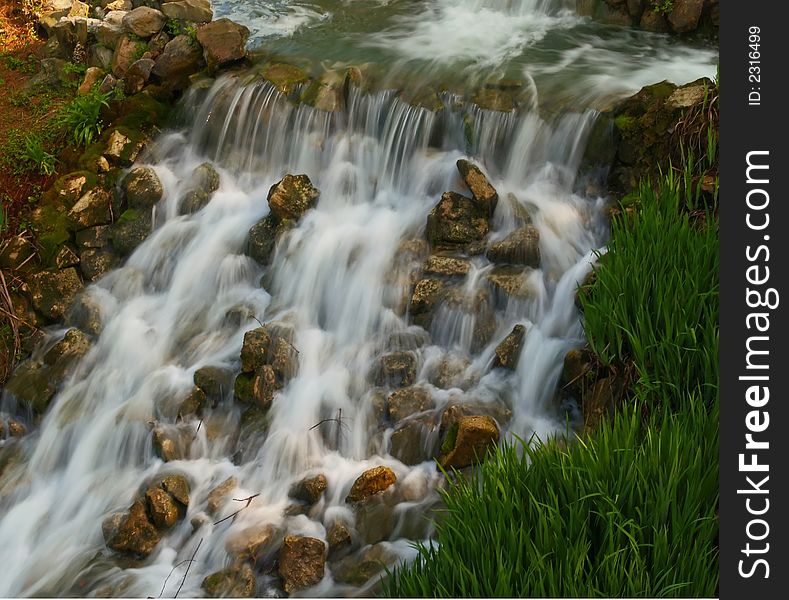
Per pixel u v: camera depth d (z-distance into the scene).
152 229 7.04
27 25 9.15
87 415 6.09
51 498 5.71
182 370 6.16
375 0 9.27
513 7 8.77
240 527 5.20
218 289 6.67
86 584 5.05
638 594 3.75
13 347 6.58
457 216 6.40
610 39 8.09
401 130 7.07
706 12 7.98
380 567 4.88
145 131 7.60
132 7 8.95
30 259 6.90
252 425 5.75
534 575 3.82
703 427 4.39
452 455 5.28
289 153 7.33
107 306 6.66
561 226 6.41
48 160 7.43
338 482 5.40
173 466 5.63
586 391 5.42
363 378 5.93
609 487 4.15
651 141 6.34
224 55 7.72
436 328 6.07
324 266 6.48
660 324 5.04
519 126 6.83
